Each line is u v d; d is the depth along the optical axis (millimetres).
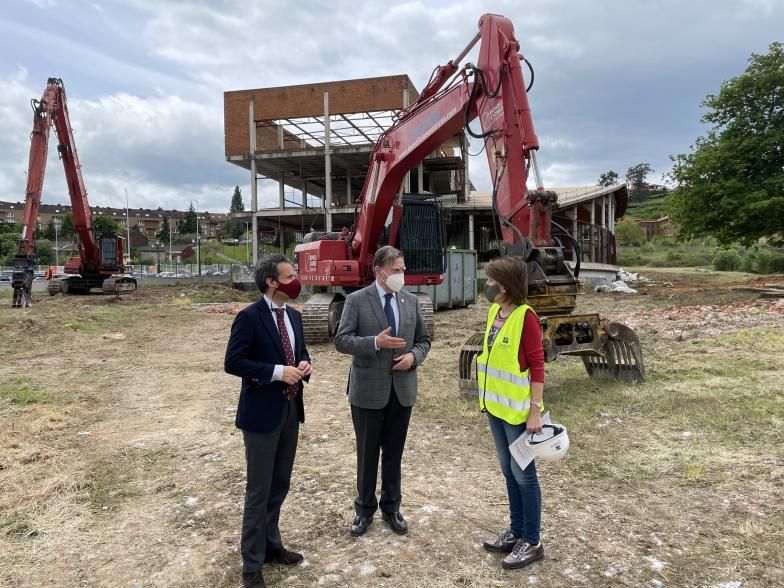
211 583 3164
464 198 30094
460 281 19375
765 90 21156
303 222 37438
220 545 3586
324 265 11867
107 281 25734
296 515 3957
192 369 9555
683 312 14008
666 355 9000
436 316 16844
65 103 22984
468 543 3494
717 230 22391
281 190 36906
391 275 3590
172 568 3326
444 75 9289
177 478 4734
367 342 3391
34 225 20703
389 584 3080
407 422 3701
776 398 6215
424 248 12094
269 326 3162
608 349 7504
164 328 15156
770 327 10766
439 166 32812
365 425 3578
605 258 31281
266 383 3074
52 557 3482
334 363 9883
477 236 33000
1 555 3500
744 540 3363
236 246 98375
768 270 35188
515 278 3213
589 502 3975
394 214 11727
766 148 20562
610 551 3309
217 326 15570
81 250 25844
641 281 30438
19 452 5359
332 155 32469
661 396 6531
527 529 3197
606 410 6141
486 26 7590
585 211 35188
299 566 3303
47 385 8383
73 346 12211
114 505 4234
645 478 4355
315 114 31922
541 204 6766
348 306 3605
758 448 4812
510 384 3176
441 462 4918
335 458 5082
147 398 7582
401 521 3678
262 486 3092
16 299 20562
